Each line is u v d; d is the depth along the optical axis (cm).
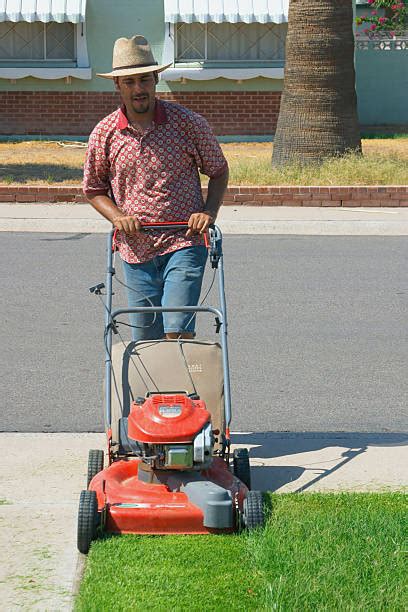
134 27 5059
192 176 1219
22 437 1349
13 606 865
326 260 2589
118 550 952
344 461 1262
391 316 2045
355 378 1638
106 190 1238
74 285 2272
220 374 1145
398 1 6425
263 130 5159
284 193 3319
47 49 5075
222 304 1139
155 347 1145
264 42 5062
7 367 1684
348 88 3709
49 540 1010
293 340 1861
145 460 1020
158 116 1187
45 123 5156
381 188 3322
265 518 1010
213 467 1082
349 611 812
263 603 836
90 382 1609
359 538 966
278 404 1504
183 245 1195
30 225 2969
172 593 863
